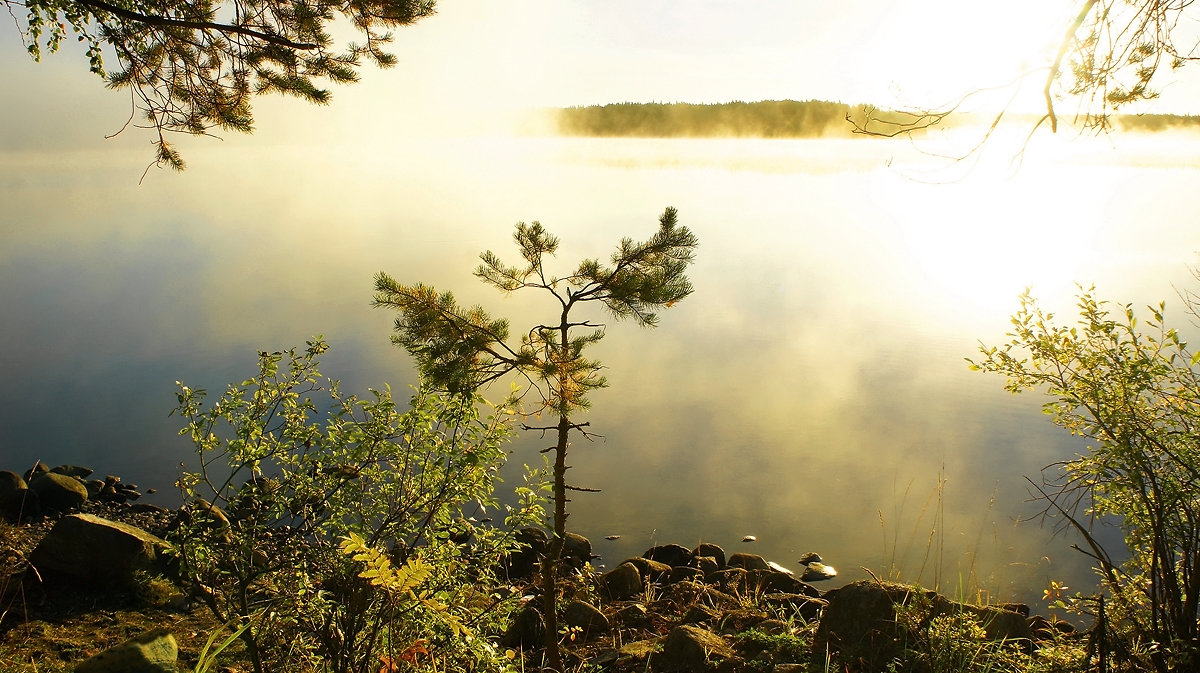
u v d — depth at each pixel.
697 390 15.02
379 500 5.07
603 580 8.17
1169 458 4.47
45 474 10.62
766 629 6.09
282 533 4.96
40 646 6.41
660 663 5.69
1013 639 5.25
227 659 6.02
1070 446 11.42
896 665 4.90
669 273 4.97
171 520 9.91
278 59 8.71
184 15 8.55
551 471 5.45
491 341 5.08
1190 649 4.09
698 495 10.57
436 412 5.15
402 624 4.56
